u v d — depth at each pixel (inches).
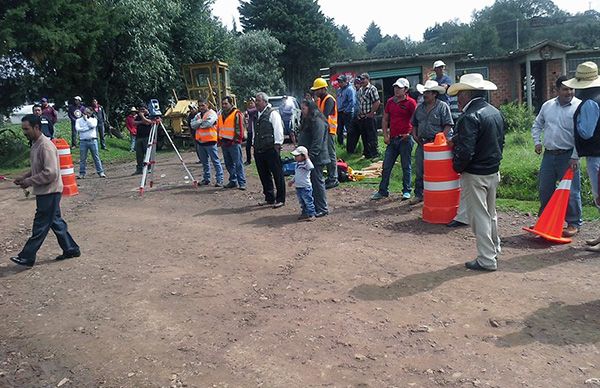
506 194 422.3
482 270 237.8
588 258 250.8
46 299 225.1
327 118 430.9
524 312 193.0
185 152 876.0
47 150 263.1
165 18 1084.5
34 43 688.4
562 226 277.6
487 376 152.6
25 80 769.6
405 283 225.8
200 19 1270.9
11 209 409.7
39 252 292.5
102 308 212.8
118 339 185.8
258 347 175.3
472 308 198.2
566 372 153.3
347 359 165.6
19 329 198.1
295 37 2220.7
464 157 230.4
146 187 489.4
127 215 375.2
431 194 320.8
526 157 485.4
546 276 228.2
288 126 756.6
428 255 263.0
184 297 219.8
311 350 171.9
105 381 160.1
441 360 162.7
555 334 175.9
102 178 564.4
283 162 508.1
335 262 256.1
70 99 904.3
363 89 518.3
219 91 1023.0
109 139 990.4
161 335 187.0
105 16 846.5
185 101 956.6
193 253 278.7
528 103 1029.8
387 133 380.8
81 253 286.0
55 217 271.0
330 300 210.8
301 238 300.5
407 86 367.2
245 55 1829.5
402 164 380.8
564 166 284.2
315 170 347.6
